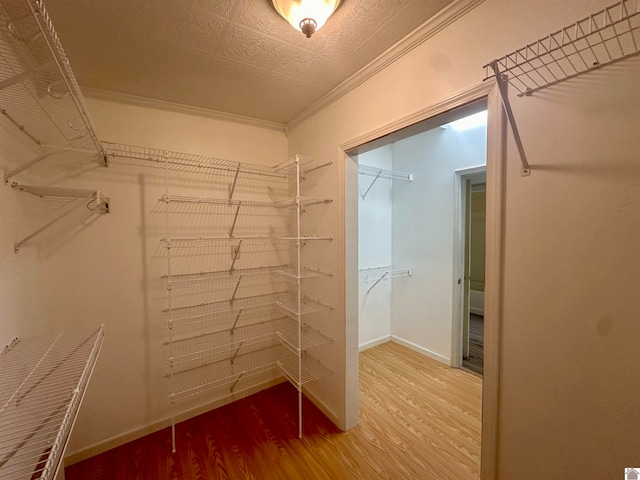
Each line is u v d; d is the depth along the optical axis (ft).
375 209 11.05
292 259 8.38
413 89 4.66
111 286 6.06
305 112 7.29
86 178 5.78
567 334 3.02
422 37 4.40
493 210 3.57
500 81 3.03
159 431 6.61
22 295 4.26
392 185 11.50
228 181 7.54
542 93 3.12
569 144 2.94
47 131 5.15
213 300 7.37
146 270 6.46
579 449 2.97
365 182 10.71
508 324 3.50
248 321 7.95
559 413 3.11
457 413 7.08
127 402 6.30
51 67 2.99
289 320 8.59
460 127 9.20
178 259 6.84
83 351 3.79
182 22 4.12
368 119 5.58
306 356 7.83
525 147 3.27
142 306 6.43
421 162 10.40
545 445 3.22
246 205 7.80
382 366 9.55
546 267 3.15
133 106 6.30
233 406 7.55
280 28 4.30
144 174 6.41
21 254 4.28
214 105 6.88
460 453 5.79
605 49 2.69
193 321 7.10
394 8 3.93
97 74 5.38
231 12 3.95
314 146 7.23
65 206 5.54
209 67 5.30
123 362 6.24
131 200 6.27
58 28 4.13
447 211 9.61
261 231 8.08
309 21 3.69
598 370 2.83
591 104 2.79
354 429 6.55
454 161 9.40
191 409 7.11
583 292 2.90
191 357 7.11
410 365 9.61
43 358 3.48
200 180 7.13
